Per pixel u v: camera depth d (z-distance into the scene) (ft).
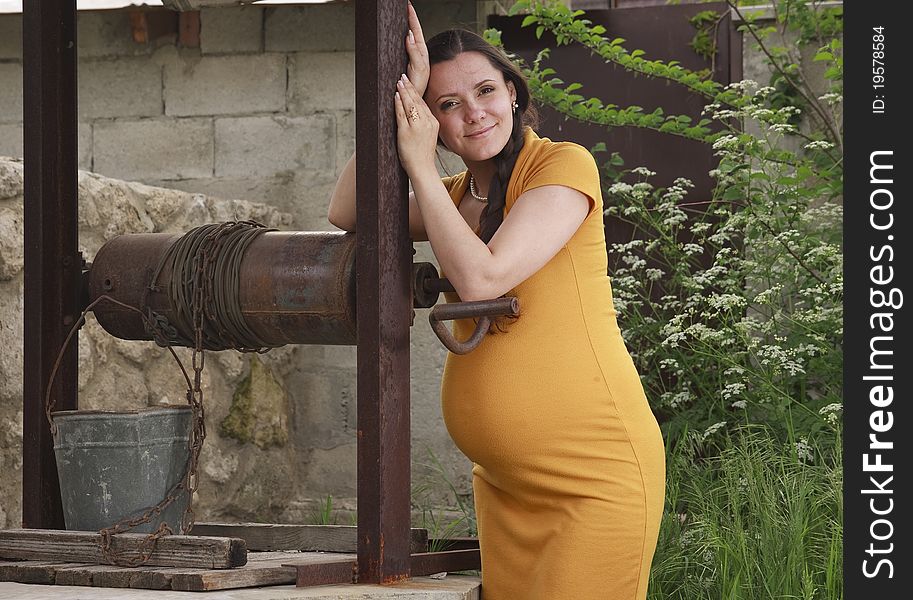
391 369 7.08
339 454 15.53
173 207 13.11
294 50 15.65
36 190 8.38
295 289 7.30
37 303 8.32
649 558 7.49
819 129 15.23
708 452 12.89
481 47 7.48
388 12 7.09
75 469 7.41
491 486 7.90
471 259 6.78
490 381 7.27
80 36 15.99
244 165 15.74
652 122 14.88
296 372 15.70
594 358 7.31
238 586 6.42
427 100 7.52
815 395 14.16
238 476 14.28
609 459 7.27
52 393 8.31
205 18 15.80
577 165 7.23
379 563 6.91
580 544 7.20
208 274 7.55
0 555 7.26
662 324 14.46
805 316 13.55
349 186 7.97
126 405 12.35
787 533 9.93
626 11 16.10
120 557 6.81
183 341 7.90
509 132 7.50
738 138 13.93
